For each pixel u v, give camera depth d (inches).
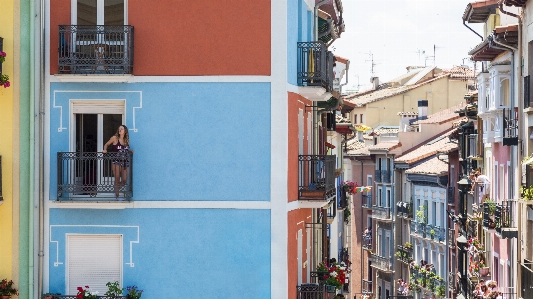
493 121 1551.4
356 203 3041.3
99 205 872.9
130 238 882.1
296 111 944.9
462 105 2743.6
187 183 880.3
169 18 880.9
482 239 1768.0
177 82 880.3
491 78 1470.2
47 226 882.1
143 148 881.5
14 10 869.8
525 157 1187.9
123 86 880.9
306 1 1056.2
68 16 882.1
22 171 870.4
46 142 881.5
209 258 880.9
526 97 1248.8
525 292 1275.8
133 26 879.7
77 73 877.2
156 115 880.9
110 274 884.6
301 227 1003.9
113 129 888.9
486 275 1659.7
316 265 1218.0
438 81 3129.9
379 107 3196.4
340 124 1894.7
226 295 881.5
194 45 879.7
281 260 877.8
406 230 2593.5
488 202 1450.5
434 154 2450.8
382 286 2785.4
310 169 1007.6
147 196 881.5
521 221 1306.6
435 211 2331.4
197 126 880.3
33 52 872.3
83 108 885.8
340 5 1290.6
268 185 878.4
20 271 871.1
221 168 880.3
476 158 1782.7
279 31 877.2
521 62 1305.4
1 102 868.6
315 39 1124.5
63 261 881.5
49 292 880.3
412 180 2481.5
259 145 879.1
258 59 879.1
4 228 869.8
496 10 1529.3
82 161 871.1
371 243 2854.3
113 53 874.1
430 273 2251.5
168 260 882.1
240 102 878.4
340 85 1635.1
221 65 879.1
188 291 882.1
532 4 1237.1
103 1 884.0
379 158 2815.0
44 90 882.1
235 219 880.3
